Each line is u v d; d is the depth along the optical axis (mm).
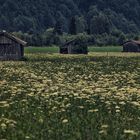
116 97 29469
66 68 60875
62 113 24266
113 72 51844
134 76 45969
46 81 38969
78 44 143750
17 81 40312
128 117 23578
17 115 23750
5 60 93500
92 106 26688
